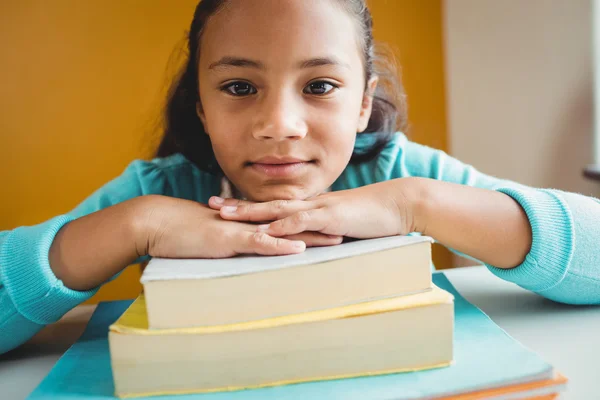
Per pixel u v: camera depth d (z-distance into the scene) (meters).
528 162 1.56
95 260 0.55
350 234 0.54
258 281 0.42
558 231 0.60
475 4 1.61
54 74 1.62
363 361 0.42
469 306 0.58
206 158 0.93
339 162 0.68
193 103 0.90
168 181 0.96
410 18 1.68
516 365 0.42
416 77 1.70
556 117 1.50
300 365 0.42
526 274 0.60
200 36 0.74
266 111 0.62
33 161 1.66
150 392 0.41
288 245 0.49
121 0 1.61
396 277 0.44
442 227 0.58
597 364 0.46
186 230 0.53
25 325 0.55
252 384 0.42
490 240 0.59
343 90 0.66
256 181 0.67
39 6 1.60
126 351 0.41
